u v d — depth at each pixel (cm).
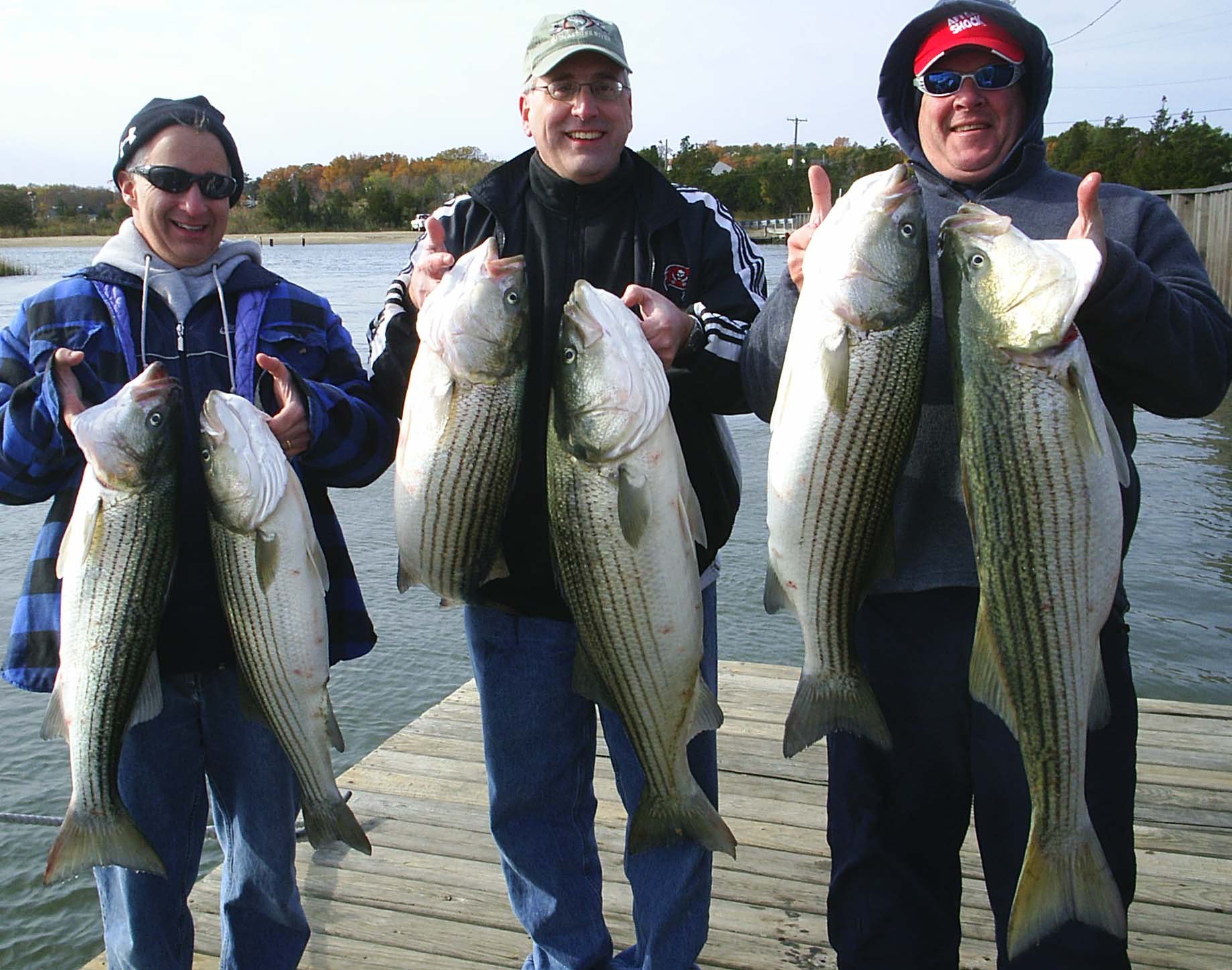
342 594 324
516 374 295
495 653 321
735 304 310
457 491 294
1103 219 259
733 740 506
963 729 283
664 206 312
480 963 356
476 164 10588
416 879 403
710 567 321
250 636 294
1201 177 4512
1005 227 250
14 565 877
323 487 327
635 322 280
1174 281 269
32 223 10281
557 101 297
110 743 287
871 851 291
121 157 296
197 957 363
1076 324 254
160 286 299
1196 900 373
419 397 294
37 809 567
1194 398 262
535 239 318
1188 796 441
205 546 304
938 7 284
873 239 266
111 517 283
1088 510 249
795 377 276
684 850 314
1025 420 249
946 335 277
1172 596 858
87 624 285
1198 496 1159
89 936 486
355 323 2348
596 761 493
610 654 291
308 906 388
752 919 374
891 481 276
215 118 299
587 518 284
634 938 372
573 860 330
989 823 278
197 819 312
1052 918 250
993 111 284
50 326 295
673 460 284
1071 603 253
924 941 291
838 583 282
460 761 496
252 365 305
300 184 10450
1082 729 255
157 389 286
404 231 9631
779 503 282
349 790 470
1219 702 680
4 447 284
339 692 696
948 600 283
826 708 285
